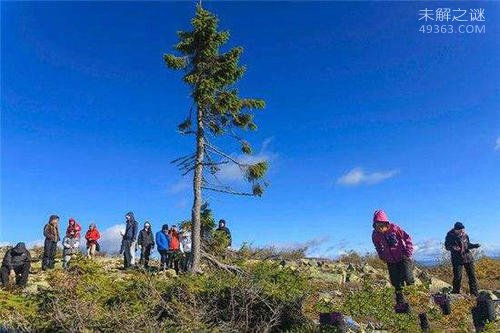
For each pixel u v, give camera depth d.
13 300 8.48
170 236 18.53
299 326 8.95
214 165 17.55
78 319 7.82
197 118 17.91
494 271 18.62
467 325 9.41
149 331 7.70
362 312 9.32
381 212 11.10
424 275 16.56
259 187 17.70
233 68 18.11
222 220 18.77
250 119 18.27
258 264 9.96
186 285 9.00
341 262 20.36
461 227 13.99
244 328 8.60
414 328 8.92
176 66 17.78
